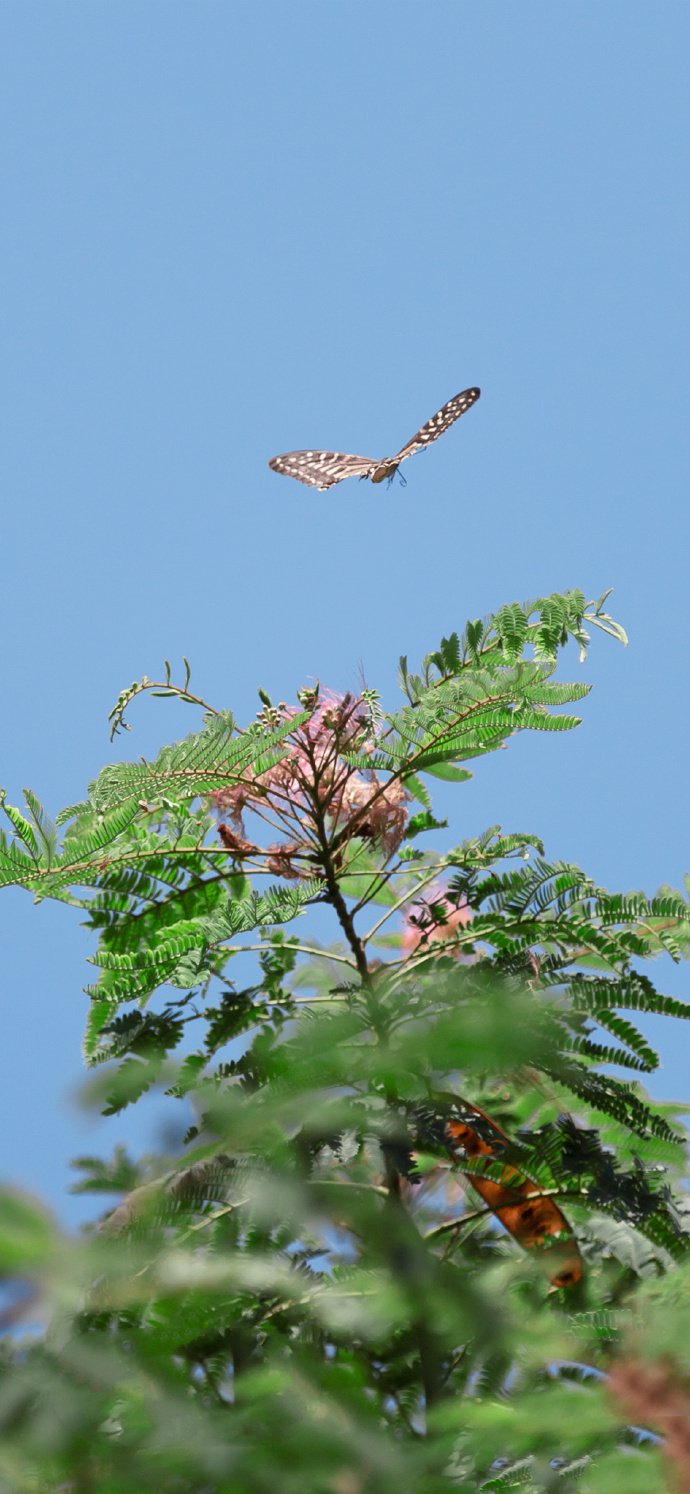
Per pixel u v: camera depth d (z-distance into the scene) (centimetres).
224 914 700
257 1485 283
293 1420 306
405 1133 534
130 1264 245
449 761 765
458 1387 509
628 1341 334
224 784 691
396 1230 303
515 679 661
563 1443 351
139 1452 279
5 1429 252
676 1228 627
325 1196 298
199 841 715
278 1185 297
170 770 654
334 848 744
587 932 686
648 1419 314
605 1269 626
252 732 660
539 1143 641
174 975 686
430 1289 309
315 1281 452
